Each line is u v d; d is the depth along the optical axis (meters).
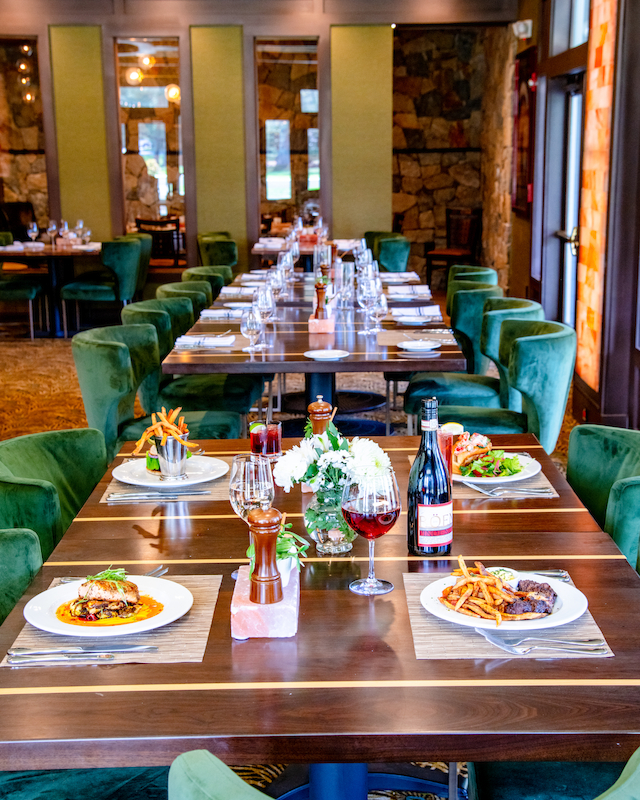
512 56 8.74
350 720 1.24
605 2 5.27
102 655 1.41
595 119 5.57
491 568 1.62
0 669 1.38
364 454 1.61
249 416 5.74
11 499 2.12
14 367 7.28
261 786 2.20
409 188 11.05
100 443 2.60
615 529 2.09
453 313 5.02
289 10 8.84
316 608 1.56
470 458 2.20
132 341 3.94
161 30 8.87
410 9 8.81
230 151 9.13
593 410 5.38
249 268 9.38
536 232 7.69
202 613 1.54
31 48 10.78
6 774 1.61
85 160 9.09
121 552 1.80
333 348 3.71
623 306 5.02
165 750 1.22
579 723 1.23
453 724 1.23
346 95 9.01
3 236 9.12
